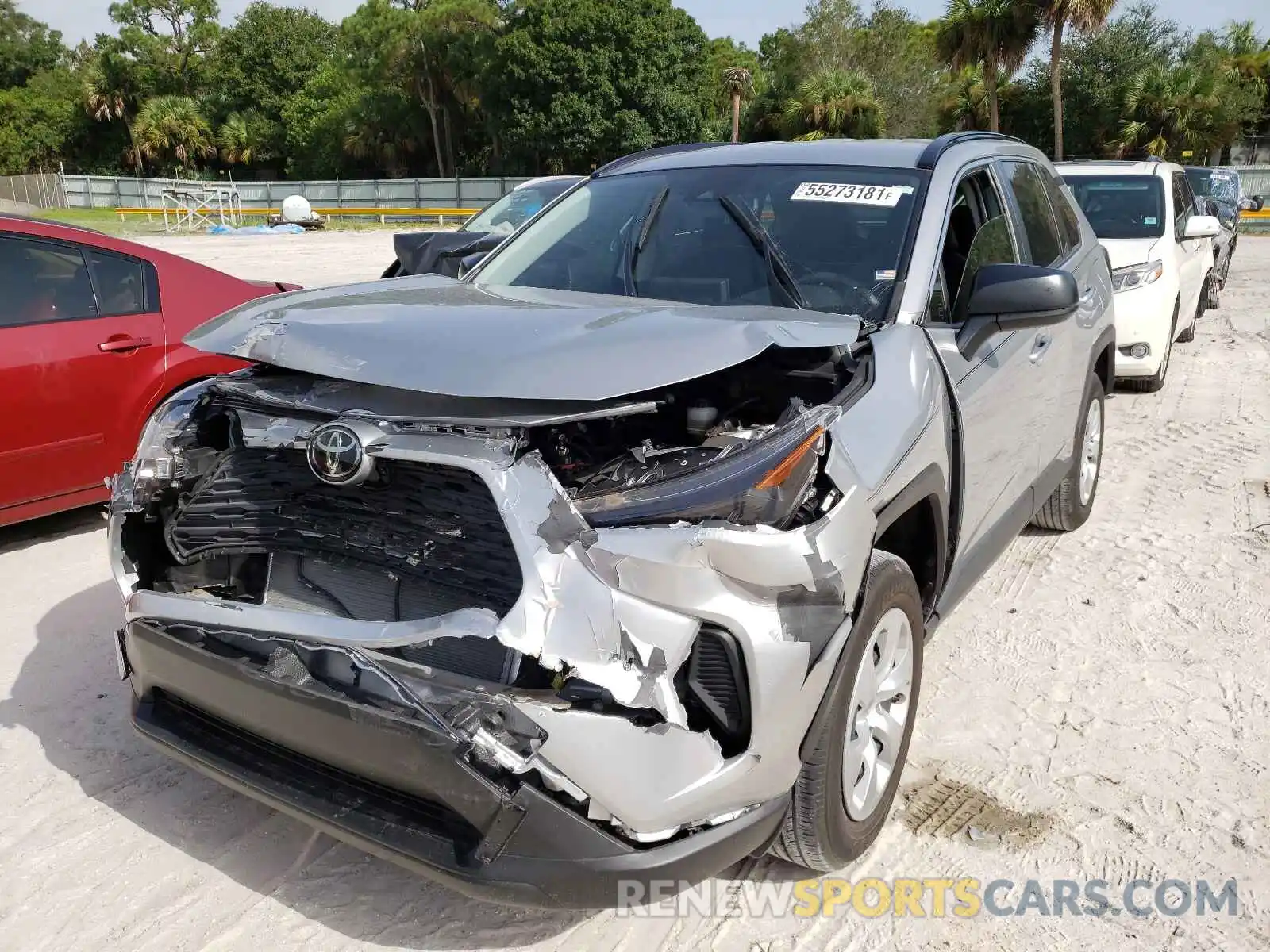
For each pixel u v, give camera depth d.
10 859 2.79
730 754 2.20
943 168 3.60
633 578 2.06
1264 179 35.22
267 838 2.90
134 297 5.21
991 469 3.51
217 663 2.36
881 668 2.73
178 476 2.73
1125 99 41.66
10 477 4.76
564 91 49.62
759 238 3.42
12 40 77.69
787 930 2.55
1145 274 7.97
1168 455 6.64
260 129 67.38
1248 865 2.78
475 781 2.04
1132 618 4.28
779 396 2.89
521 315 2.72
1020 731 3.45
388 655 2.15
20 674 3.78
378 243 27.03
